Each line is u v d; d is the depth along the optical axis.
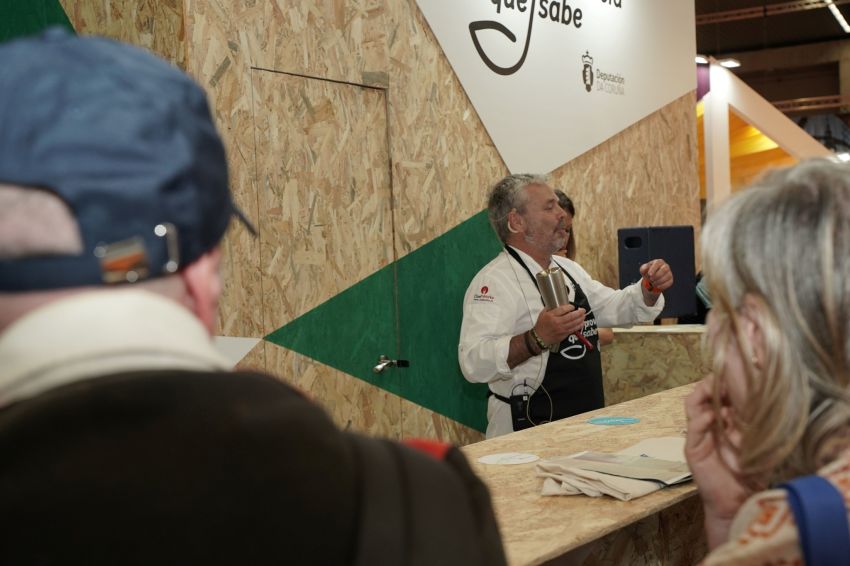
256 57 3.37
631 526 1.99
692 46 6.43
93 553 0.44
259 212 3.40
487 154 4.54
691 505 2.22
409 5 4.09
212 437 0.47
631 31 5.69
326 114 3.70
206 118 0.55
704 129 7.89
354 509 0.49
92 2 3.24
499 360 3.19
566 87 5.07
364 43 3.87
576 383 3.45
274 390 0.53
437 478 0.55
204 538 0.45
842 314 0.83
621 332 4.45
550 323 3.07
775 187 0.91
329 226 3.71
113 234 0.48
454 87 4.34
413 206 4.12
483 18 4.49
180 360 0.50
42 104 0.49
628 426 2.43
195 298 0.55
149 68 0.53
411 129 4.11
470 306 3.46
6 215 0.48
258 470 0.47
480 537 0.55
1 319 0.50
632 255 4.77
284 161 3.50
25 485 0.44
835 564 0.71
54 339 0.48
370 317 3.92
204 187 0.52
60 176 0.47
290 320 3.53
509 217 3.49
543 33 4.90
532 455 2.11
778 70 16.52
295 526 0.47
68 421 0.45
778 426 0.85
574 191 5.13
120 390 0.47
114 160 0.48
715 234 0.93
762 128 8.48
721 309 0.93
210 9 3.17
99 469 0.45
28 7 3.16
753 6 13.16
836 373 0.83
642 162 5.78
